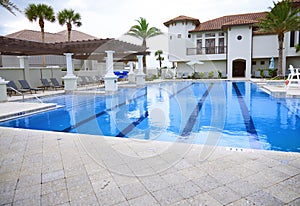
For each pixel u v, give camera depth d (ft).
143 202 7.75
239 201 7.65
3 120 23.03
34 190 8.61
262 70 69.31
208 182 8.88
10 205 7.70
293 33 67.77
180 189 8.46
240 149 12.16
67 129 20.77
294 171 9.55
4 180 9.39
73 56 59.47
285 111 26.20
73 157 11.66
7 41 36.06
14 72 45.98
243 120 22.52
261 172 9.52
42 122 23.47
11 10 20.20
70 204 7.73
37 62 74.90
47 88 50.39
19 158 11.60
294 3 64.39
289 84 37.09
